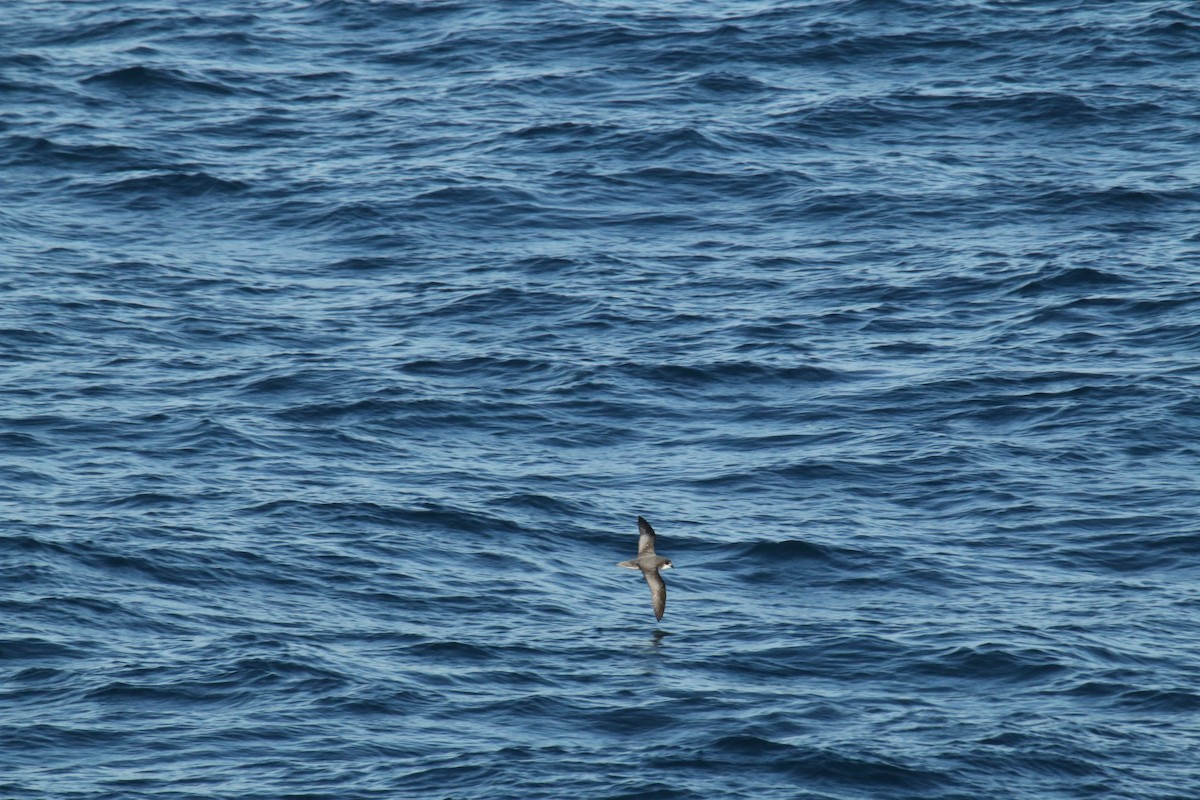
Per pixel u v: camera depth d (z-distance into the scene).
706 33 172.25
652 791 63.50
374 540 85.94
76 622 75.56
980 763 65.88
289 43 173.75
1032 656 74.88
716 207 136.25
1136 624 78.50
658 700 70.75
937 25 172.50
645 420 102.62
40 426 97.69
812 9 177.62
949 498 92.19
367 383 105.81
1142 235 128.12
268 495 90.44
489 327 115.38
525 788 63.59
